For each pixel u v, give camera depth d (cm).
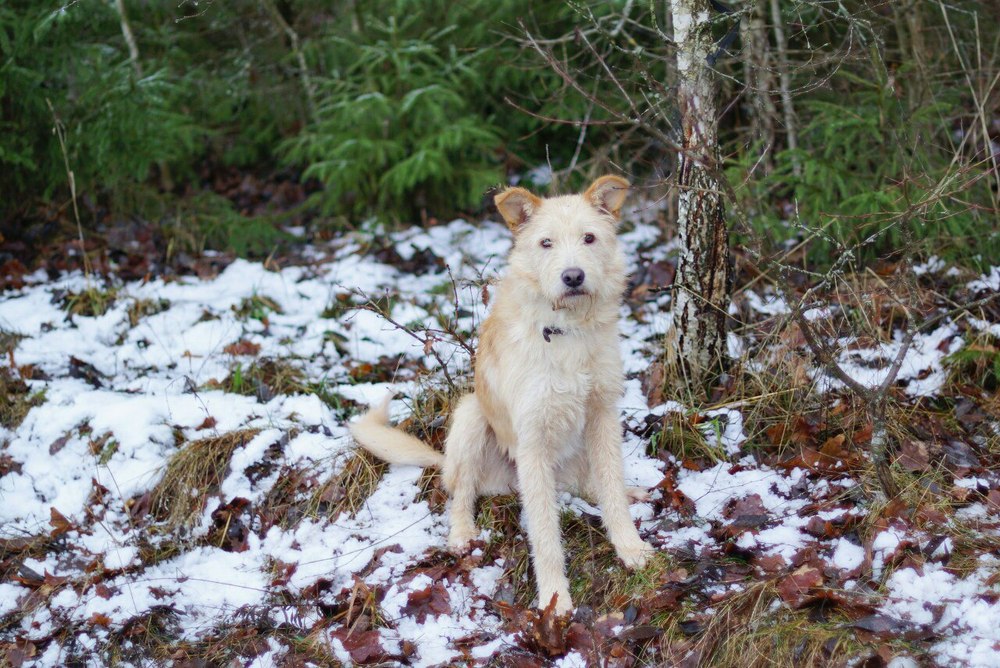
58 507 470
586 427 418
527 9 769
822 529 393
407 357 577
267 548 443
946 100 655
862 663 319
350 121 783
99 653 386
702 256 480
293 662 370
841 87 680
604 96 737
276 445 491
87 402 525
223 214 788
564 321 388
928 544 368
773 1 636
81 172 753
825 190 594
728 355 507
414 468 479
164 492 472
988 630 324
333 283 672
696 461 464
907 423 453
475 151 813
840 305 539
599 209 404
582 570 404
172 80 838
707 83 454
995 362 467
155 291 674
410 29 837
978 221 582
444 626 386
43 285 689
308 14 912
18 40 700
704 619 355
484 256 721
